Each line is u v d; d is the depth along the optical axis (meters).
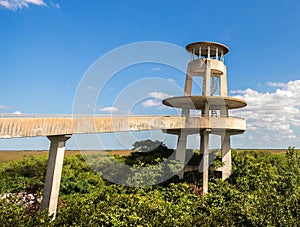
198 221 14.70
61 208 16.16
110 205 15.57
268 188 23.30
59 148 14.20
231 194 20.45
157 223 13.61
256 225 14.80
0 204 13.18
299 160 33.00
